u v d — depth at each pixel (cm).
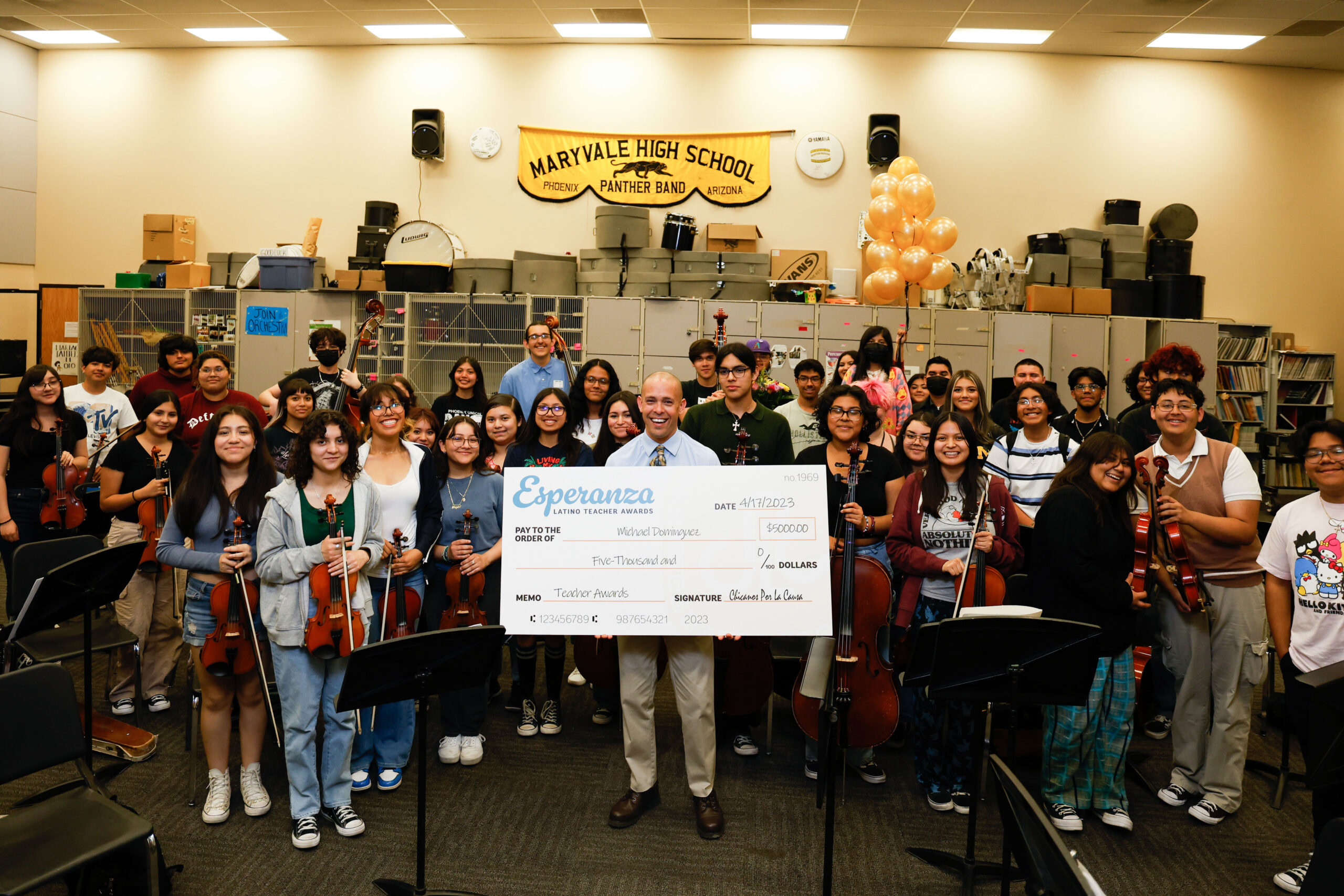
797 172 905
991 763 194
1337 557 258
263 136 939
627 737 301
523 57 914
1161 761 355
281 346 837
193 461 293
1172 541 298
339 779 289
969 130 900
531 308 823
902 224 682
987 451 386
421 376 828
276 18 853
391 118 926
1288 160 916
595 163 913
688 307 803
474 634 230
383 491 311
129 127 953
